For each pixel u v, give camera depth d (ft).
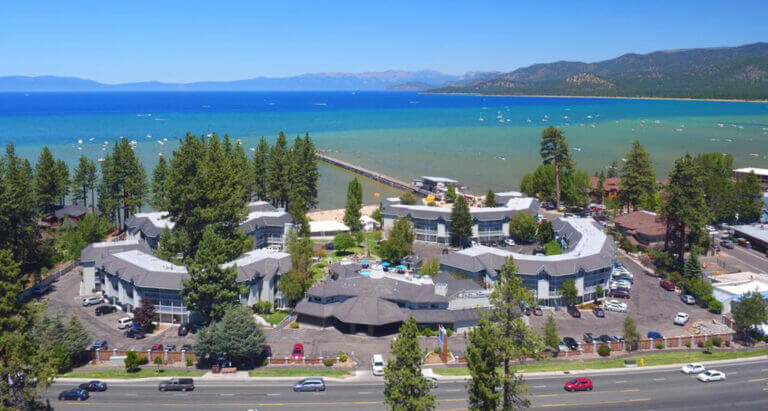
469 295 324.80
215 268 302.25
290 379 257.75
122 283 343.05
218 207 382.01
